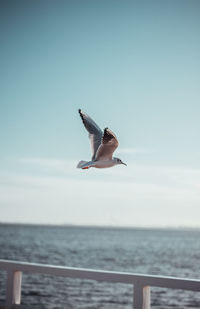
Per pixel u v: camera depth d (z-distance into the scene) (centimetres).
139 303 372
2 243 7188
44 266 429
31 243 7519
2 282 1878
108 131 298
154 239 12725
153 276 368
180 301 1526
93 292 1719
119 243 8838
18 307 439
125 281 382
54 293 1681
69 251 5075
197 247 6438
